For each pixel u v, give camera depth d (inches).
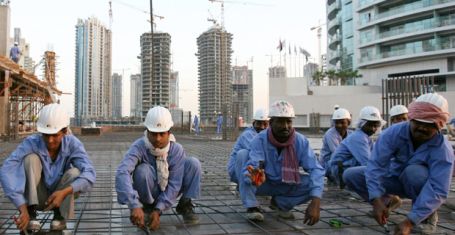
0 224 140.9
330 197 197.6
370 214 157.9
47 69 1036.5
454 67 1454.2
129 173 127.5
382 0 1542.8
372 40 1619.1
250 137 181.9
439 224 146.2
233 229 137.7
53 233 124.9
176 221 147.6
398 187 131.9
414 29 1480.1
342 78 1747.0
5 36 817.5
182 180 139.9
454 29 1396.4
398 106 206.8
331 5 2060.8
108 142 655.1
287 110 137.9
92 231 133.9
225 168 316.8
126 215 157.9
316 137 877.2
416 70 1526.8
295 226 141.6
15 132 715.4
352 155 179.0
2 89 721.6
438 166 113.9
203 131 1210.6
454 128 364.5
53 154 124.4
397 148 123.1
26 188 118.3
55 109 121.0
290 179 139.6
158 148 129.7
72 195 121.2
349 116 211.6
